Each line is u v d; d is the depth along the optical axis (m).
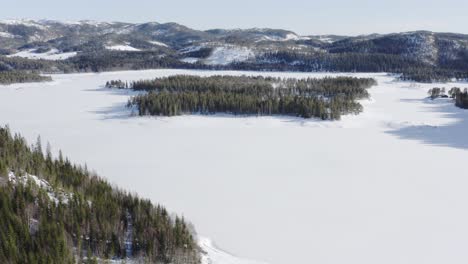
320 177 84.25
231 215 63.31
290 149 111.25
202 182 80.44
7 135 76.00
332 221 61.34
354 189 76.38
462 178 83.31
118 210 52.16
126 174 85.81
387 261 49.62
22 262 40.72
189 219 61.47
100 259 43.88
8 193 50.34
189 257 46.59
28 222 47.31
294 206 67.44
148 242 46.72
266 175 85.69
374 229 58.56
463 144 116.69
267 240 54.94
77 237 46.47
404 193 74.12
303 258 50.31
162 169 90.19
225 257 49.66
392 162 96.75
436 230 58.12
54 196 54.44
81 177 63.56
